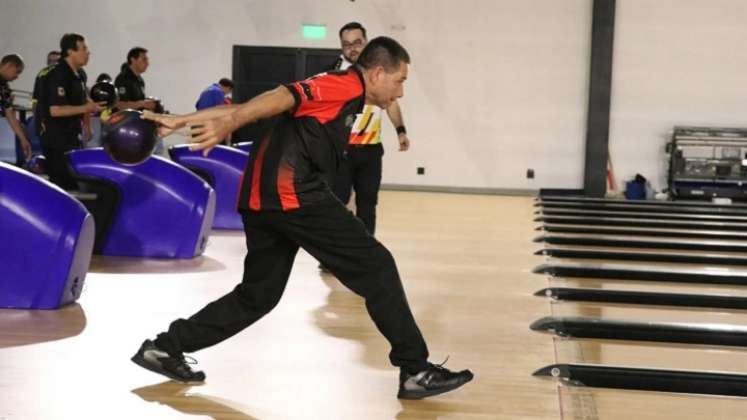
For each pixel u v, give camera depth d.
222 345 4.67
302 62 17.59
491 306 6.14
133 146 3.84
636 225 12.02
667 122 17.23
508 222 11.91
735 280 7.57
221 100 13.41
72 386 3.88
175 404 3.68
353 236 3.70
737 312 6.27
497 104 17.45
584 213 13.44
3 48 17.80
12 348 4.48
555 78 17.30
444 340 5.06
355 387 4.02
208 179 9.73
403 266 7.85
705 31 16.98
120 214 7.63
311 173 3.67
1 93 10.48
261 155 3.67
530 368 4.50
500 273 7.61
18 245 5.39
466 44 17.38
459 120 17.53
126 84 10.07
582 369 4.43
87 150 7.71
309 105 3.55
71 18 17.70
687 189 16.47
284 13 17.56
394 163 17.72
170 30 17.66
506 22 17.28
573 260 8.56
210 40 17.66
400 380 3.86
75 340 4.69
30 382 3.92
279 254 3.83
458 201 15.20
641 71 17.19
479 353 4.78
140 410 3.59
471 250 9.03
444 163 17.64
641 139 17.31
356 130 6.63
